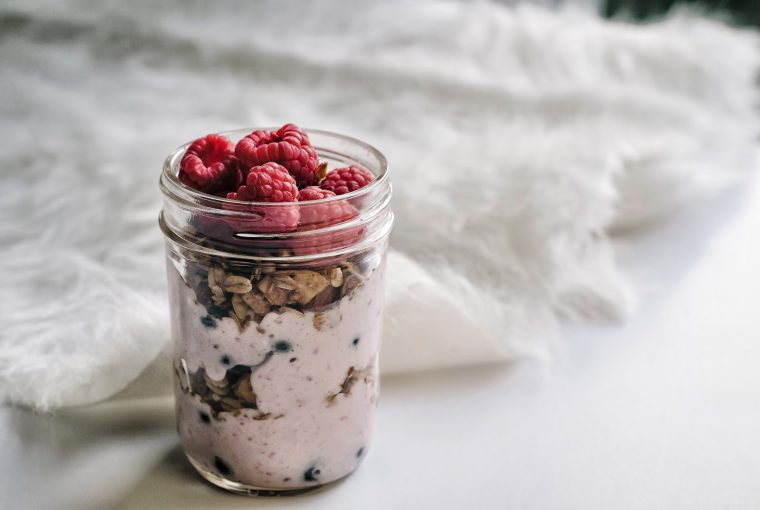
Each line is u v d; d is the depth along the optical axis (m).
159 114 0.69
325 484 0.46
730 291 0.61
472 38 0.74
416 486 0.47
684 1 0.86
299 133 0.45
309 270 0.42
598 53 0.73
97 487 0.46
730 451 0.49
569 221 0.58
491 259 0.56
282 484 0.45
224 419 0.44
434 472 0.48
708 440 0.50
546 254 0.57
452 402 0.52
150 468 0.47
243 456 0.45
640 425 0.51
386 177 0.44
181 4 0.76
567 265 0.58
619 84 0.71
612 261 0.60
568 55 0.73
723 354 0.56
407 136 0.68
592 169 0.61
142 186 0.60
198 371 0.44
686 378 0.54
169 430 0.50
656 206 0.67
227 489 0.46
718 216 0.69
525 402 0.52
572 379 0.54
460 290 0.55
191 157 0.43
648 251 0.65
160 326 0.50
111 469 0.47
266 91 0.71
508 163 0.61
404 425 0.50
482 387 0.53
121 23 0.74
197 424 0.45
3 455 0.47
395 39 0.75
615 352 0.56
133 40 0.74
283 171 0.42
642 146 0.66
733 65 0.73
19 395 0.49
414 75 0.72
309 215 0.41
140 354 0.50
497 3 0.80
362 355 0.44
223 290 0.42
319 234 0.41
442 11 0.77
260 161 0.43
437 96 0.71
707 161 0.71
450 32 0.75
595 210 0.59
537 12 0.78
